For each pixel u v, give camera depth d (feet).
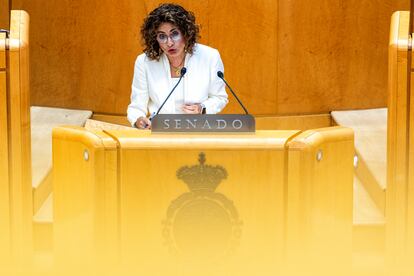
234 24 30.01
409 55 20.47
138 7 30.09
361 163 25.53
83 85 30.81
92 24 30.50
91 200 18.10
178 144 17.84
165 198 17.94
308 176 17.90
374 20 30.78
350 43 30.68
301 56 30.40
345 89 30.81
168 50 22.20
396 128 20.71
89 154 18.03
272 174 17.87
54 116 29.91
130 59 30.35
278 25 30.14
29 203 21.34
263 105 30.37
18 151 20.79
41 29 30.83
